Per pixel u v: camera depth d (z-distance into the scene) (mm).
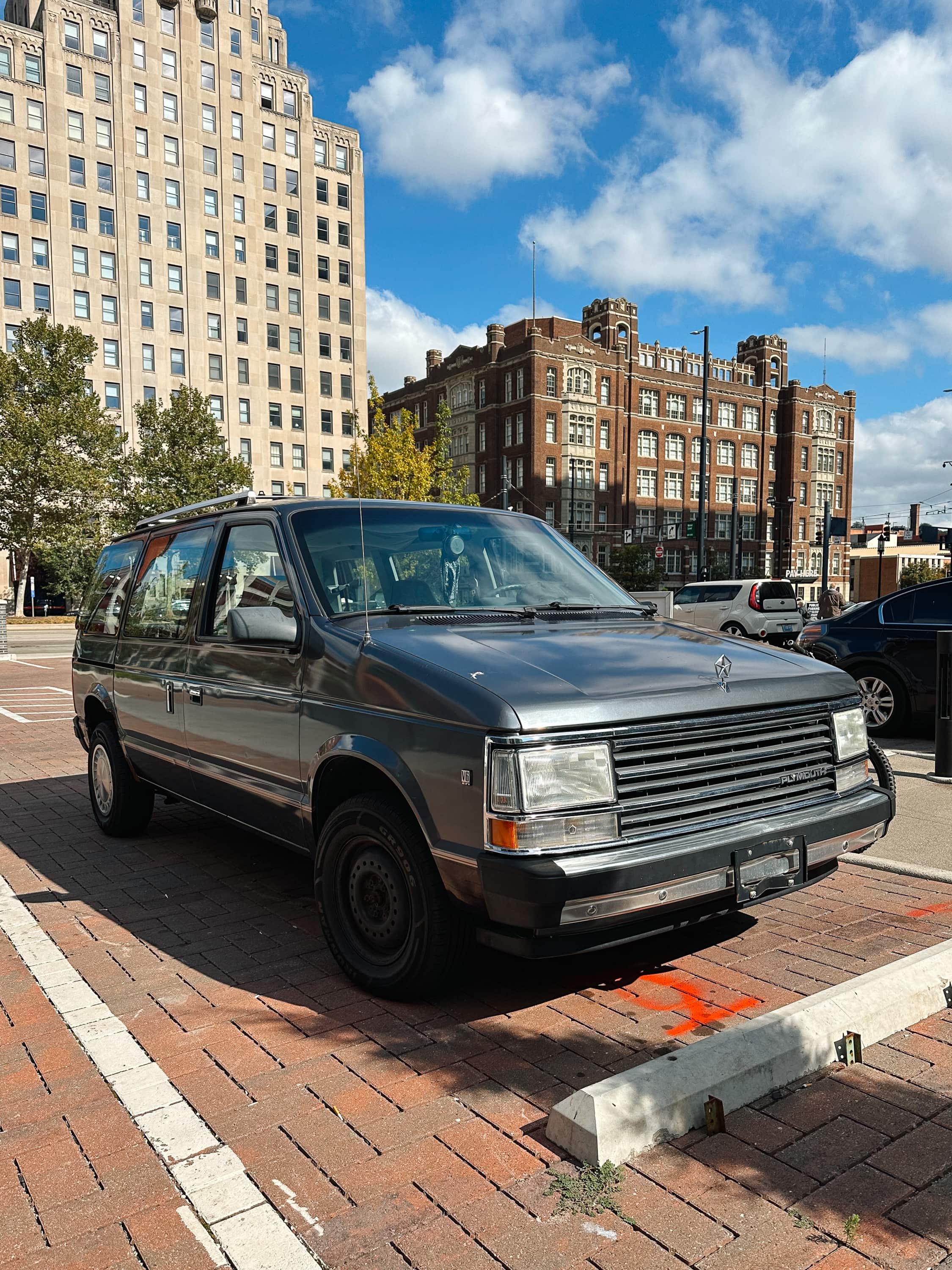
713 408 77562
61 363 45781
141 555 5777
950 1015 3223
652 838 2914
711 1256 2035
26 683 17453
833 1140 2475
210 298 64500
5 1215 2244
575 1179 2305
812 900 4441
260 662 4023
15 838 5949
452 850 2928
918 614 8711
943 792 6461
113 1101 2756
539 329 67500
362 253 72250
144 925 4285
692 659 3436
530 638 3568
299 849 3920
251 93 65875
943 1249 2051
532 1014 3264
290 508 4242
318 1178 2346
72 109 58219
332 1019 3260
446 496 38750
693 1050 2689
